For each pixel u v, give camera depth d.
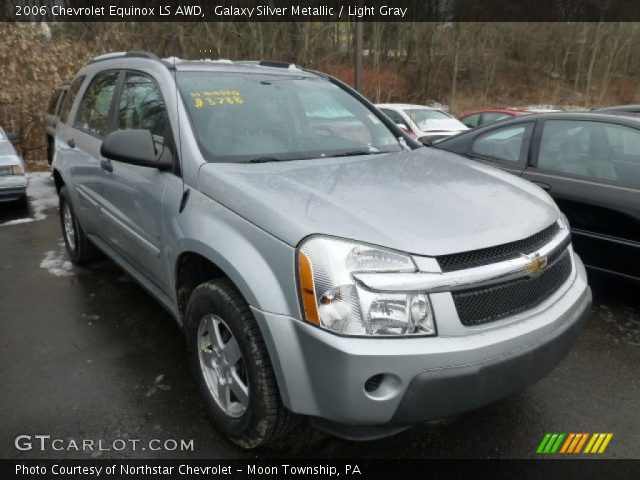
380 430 2.06
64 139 4.61
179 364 3.17
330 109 3.48
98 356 3.26
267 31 21.94
